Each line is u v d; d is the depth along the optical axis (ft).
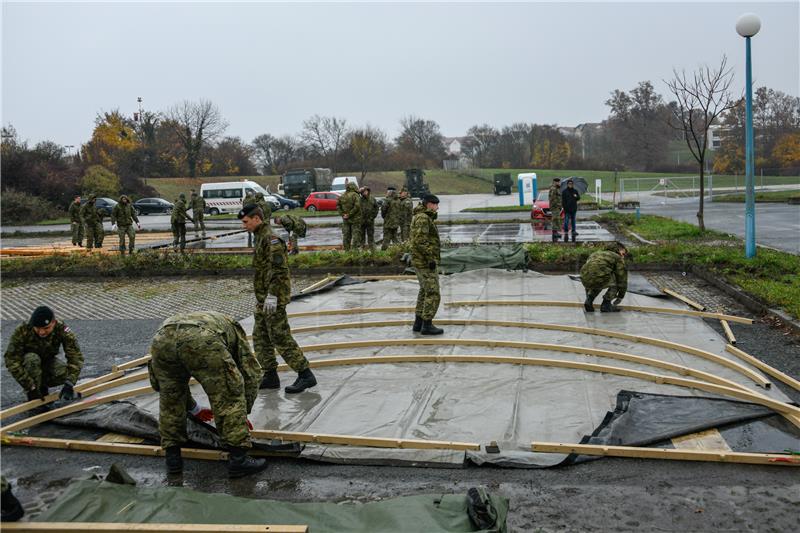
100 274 51.49
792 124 227.20
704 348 25.46
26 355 21.15
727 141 227.40
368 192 55.72
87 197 65.21
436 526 12.63
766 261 41.50
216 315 16.99
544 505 14.38
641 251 47.75
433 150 318.86
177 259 52.54
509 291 37.93
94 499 14.01
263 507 13.66
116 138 224.74
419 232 27.61
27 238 95.91
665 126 268.62
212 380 15.92
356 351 26.53
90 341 31.07
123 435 18.98
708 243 55.62
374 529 12.72
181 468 16.58
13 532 12.76
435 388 21.59
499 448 16.85
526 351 25.71
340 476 16.08
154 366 16.19
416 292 38.73
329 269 48.11
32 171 158.81
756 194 136.67
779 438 17.01
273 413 19.74
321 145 269.85
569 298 35.29
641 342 26.48
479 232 80.28
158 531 12.46
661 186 209.46
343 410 19.85
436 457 16.46
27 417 20.80
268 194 154.81
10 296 45.29
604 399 20.16
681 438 17.13
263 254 21.11
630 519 13.69
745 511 13.83
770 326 28.91
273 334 21.30
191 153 237.66
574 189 59.67
